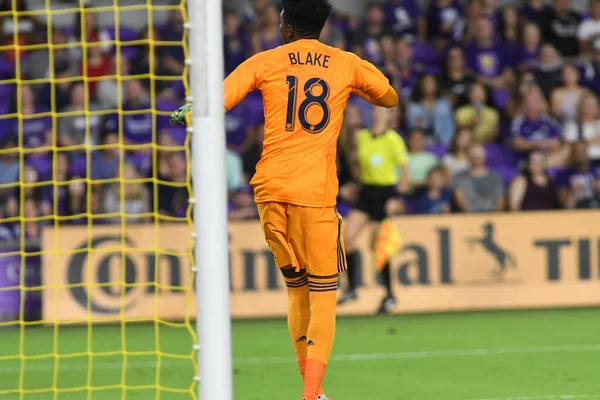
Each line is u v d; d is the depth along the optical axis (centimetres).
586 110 4562
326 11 1705
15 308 3547
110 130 4244
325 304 1673
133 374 2388
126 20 4788
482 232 3791
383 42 4625
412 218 3769
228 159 3959
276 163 1658
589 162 4531
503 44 4831
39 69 4478
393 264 3738
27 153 4150
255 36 4666
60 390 2108
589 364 2459
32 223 3716
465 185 4053
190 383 2242
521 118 4522
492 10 4897
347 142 4022
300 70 1664
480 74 4750
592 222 3853
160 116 4309
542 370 2375
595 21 5003
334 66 1686
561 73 4709
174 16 4638
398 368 2436
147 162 4088
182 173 3888
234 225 3653
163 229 3562
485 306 3778
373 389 2142
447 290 3762
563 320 3409
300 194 1647
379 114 3547
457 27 4888
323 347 1666
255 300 3638
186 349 2864
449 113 4488
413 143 4234
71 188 3844
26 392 2139
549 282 3816
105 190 3903
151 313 3528
